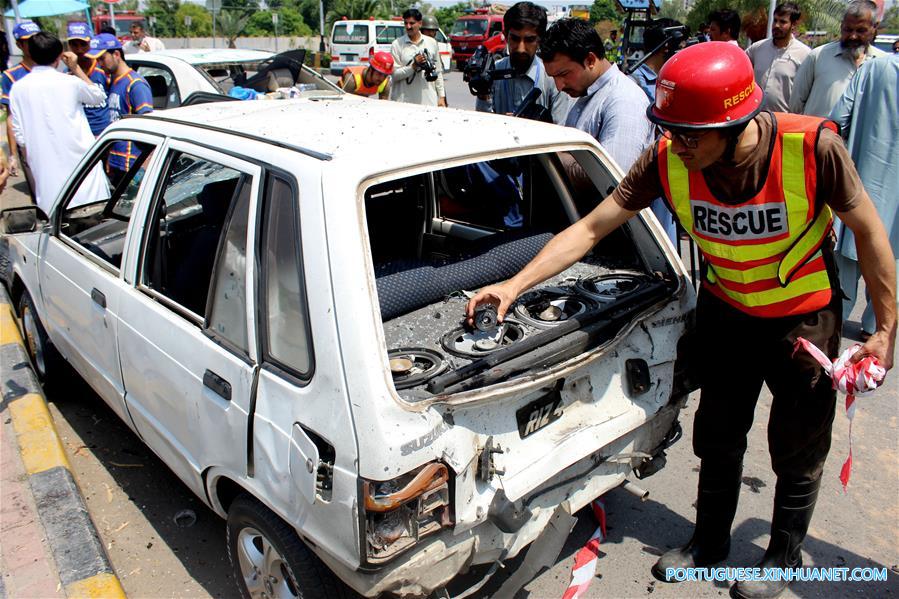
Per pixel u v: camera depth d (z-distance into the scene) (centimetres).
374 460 176
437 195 364
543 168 322
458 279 266
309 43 3628
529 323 239
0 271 454
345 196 193
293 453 196
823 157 196
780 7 593
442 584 201
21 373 410
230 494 253
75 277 322
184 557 291
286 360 203
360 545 181
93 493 331
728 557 282
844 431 371
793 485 247
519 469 208
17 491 316
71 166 551
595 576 275
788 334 227
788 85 604
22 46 648
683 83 189
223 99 492
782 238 211
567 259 242
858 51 484
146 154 328
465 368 200
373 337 182
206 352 231
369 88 741
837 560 280
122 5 4609
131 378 284
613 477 250
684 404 274
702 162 201
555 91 481
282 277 204
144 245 272
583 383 232
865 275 213
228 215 230
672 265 271
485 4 4750
